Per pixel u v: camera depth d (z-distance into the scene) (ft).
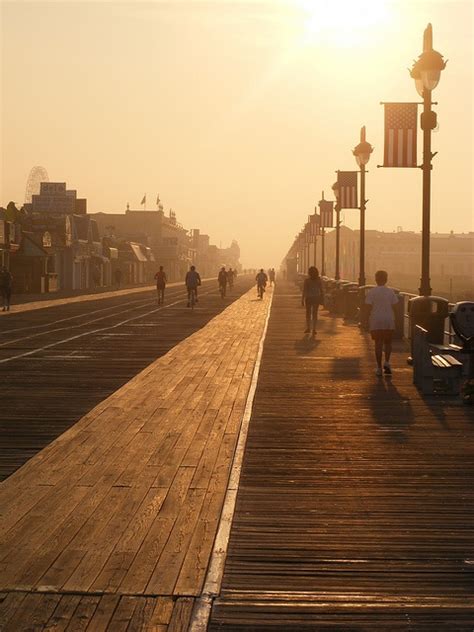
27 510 26.94
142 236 479.82
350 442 37.70
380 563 22.49
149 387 54.29
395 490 29.86
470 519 26.48
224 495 28.86
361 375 60.39
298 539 24.45
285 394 51.52
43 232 261.03
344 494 29.35
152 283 411.34
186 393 51.70
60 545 23.50
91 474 31.71
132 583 20.68
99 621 18.52
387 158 69.05
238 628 18.51
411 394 51.44
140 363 68.69
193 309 155.94
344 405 47.47
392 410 45.85
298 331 101.76
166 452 35.40
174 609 19.19
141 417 43.52
